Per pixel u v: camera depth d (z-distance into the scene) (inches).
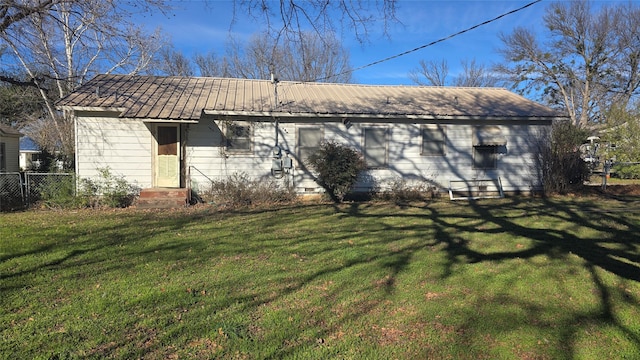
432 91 684.1
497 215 400.5
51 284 194.4
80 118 488.4
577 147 617.3
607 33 1296.8
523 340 143.3
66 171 594.9
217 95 557.6
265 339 142.0
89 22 399.2
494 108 598.2
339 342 140.9
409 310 167.8
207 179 518.0
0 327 148.9
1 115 924.0
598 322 158.7
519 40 1430.9
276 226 341.7
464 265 227.6
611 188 652.7
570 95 1422.2
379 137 558.6
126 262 231.6
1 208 457.1
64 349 133.5
